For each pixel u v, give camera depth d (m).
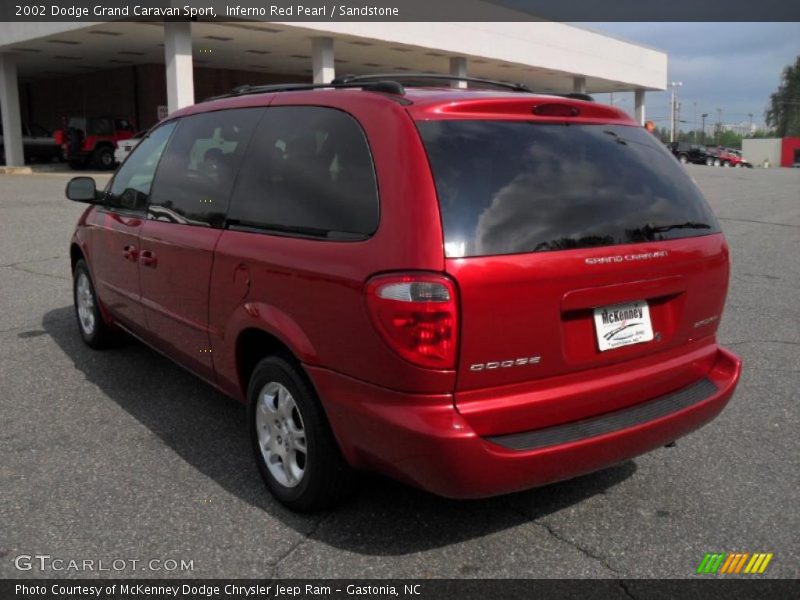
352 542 3.09
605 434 2.90
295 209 3.19
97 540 3.09
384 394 2.74
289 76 36.19
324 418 3.06
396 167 2.78
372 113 2.98
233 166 3.68
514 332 2.73
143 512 3.31
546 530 3.20
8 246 10.03
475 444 2.64
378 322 2.67
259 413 3.46
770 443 4.09
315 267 2.94
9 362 5.34
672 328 3.25
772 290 8.02
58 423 4.28
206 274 3.67
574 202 2.94
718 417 4.45
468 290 2.62
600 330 2.97
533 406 2.80
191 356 4.02
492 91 3.31
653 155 3.41
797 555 3.04
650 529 3.22
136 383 4.95
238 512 3.32
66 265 8.81
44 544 3.05
